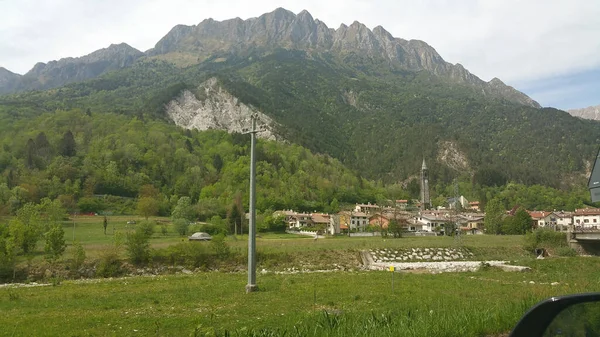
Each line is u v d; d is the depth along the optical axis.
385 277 40.59
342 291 29.41
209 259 64.62
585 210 143.00
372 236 120.12
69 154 193.00
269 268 62.38
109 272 58.78
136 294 30.23
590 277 40.38
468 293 27.52
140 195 166.38
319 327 14.55
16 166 175.12
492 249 79.75
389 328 13.70
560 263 53.66
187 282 39.00
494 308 17.36
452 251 76.44
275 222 137.00
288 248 72.94
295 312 21.12
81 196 162.88
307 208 183.75
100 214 149.00
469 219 156.62
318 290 30.17
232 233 121.94
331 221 137.25
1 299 29.81
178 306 24.30
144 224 107.31
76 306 25.62
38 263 60.09
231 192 165.75
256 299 26.45
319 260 66.94
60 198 148.88
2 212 118.62
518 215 127.38
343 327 14.30
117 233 68.44
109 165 182.38
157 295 29.28
